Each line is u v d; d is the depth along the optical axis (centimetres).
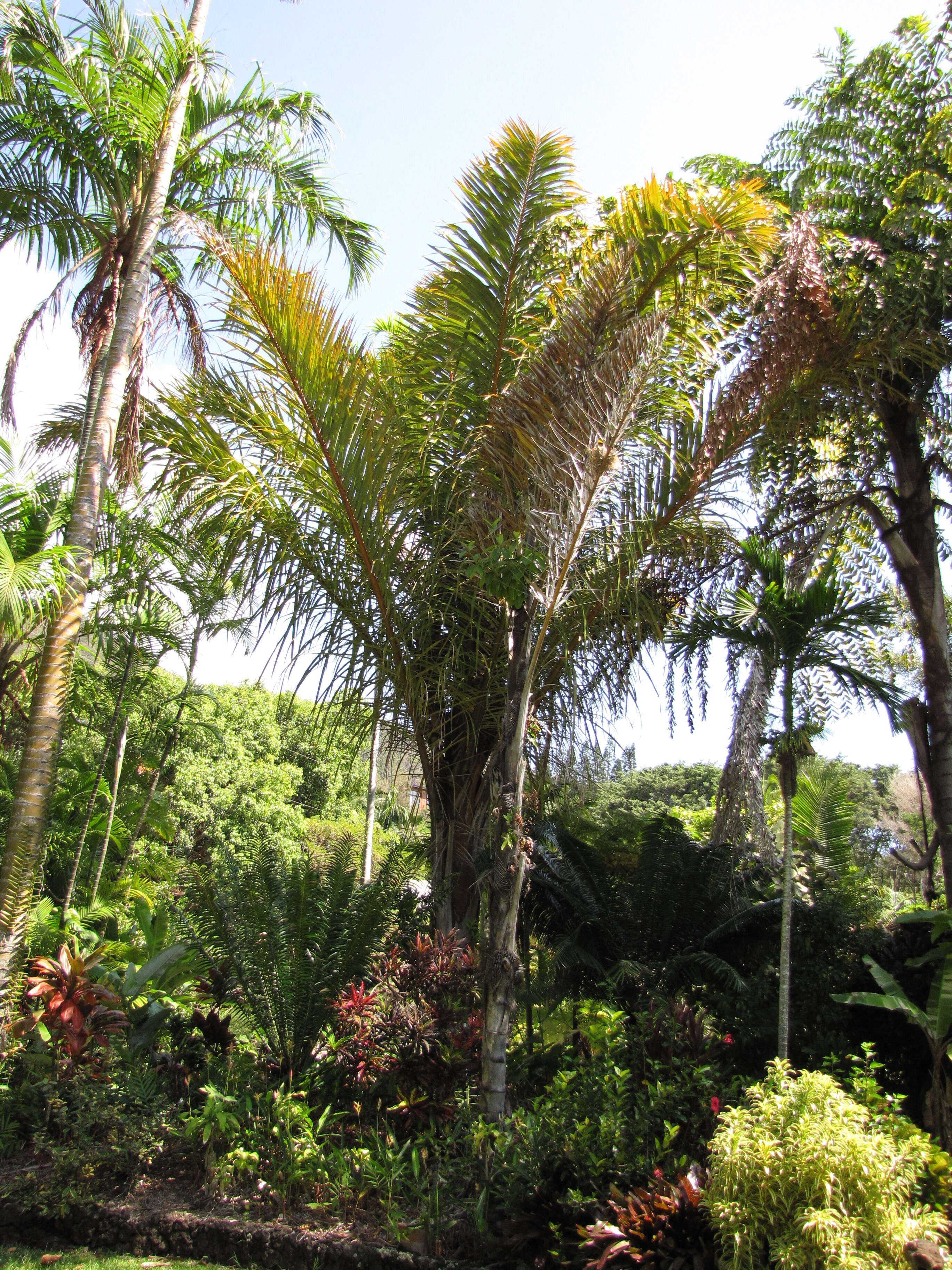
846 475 798
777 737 603
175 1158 545
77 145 792
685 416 638
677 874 819
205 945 683
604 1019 724
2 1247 470
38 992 596
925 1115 574
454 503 675
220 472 662
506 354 686
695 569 696
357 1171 499
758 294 650
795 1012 691
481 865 684
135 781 1409
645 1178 442
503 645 657
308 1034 623
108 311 792
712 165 852
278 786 2244
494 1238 415
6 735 1222
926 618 701
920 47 737
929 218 672
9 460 917
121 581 961
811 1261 326
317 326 596
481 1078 548
